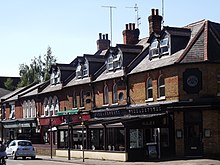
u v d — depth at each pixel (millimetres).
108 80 36406
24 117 52500
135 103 33312
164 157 29328
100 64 40281
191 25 33938
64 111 42469
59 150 38250
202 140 28328
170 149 29438
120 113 34562
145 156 29281
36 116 49250
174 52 31094
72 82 42281
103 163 28250
